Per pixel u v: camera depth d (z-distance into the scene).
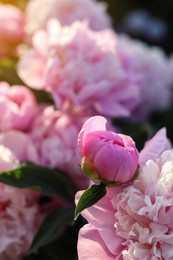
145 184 0.52
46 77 0.69
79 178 0.67
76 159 0.66
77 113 0.71
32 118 0.70
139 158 0.55
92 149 0.51
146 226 0.53
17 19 0.89
